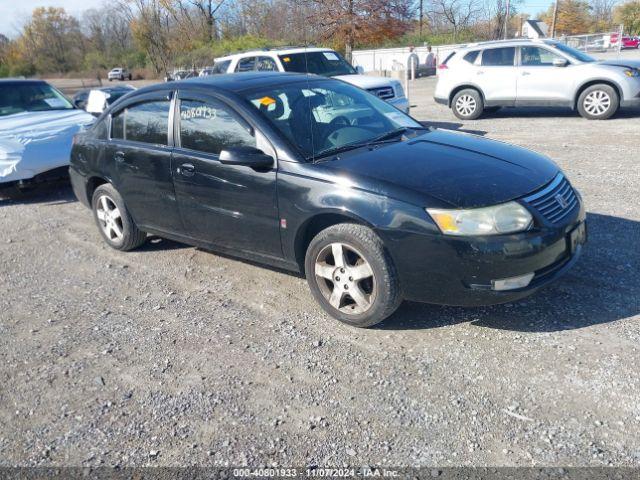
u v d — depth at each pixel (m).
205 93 4.78
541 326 3.88
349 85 5.38
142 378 3.69
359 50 37.69
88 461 3.00
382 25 33.81
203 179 4.69
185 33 40.84
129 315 4.57
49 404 3.50
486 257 3.52
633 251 4.93
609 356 3.49
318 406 3.28
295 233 4.19
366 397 3.32
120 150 5.44
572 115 12.46
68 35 58.78
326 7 33.03
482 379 3.39
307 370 3.63
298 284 4.89
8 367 3.94
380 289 3.82
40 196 8.75
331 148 4.35
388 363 3.63
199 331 4.23
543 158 4.39
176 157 4.88
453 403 3.21
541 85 11.97
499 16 42.84
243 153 4.18
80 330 4.39
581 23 53.53
